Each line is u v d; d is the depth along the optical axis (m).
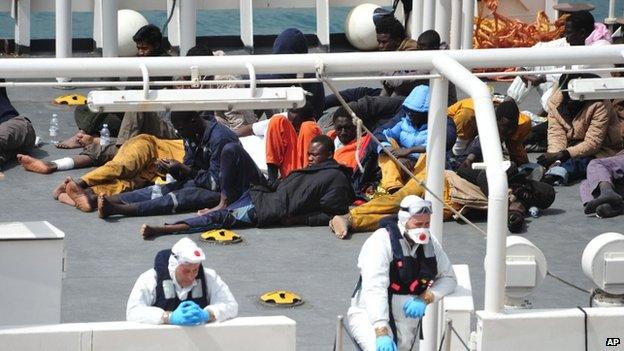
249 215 38.84
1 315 25.78
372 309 25.31
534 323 22.91
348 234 38.56
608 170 41.19
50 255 25.83
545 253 37.62
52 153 45.53
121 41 57.50
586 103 42.72
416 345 29.70
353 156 41.22
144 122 43.25
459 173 40.16
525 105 51.28
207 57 25.20
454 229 39.22
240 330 23.77
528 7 60.56
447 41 52.84
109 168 40.91
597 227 39.88
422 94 41.16
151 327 23.47
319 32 60.47
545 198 40.28
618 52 26.28
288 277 35.44
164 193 40.56
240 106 24.89
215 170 39.97
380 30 46.59
